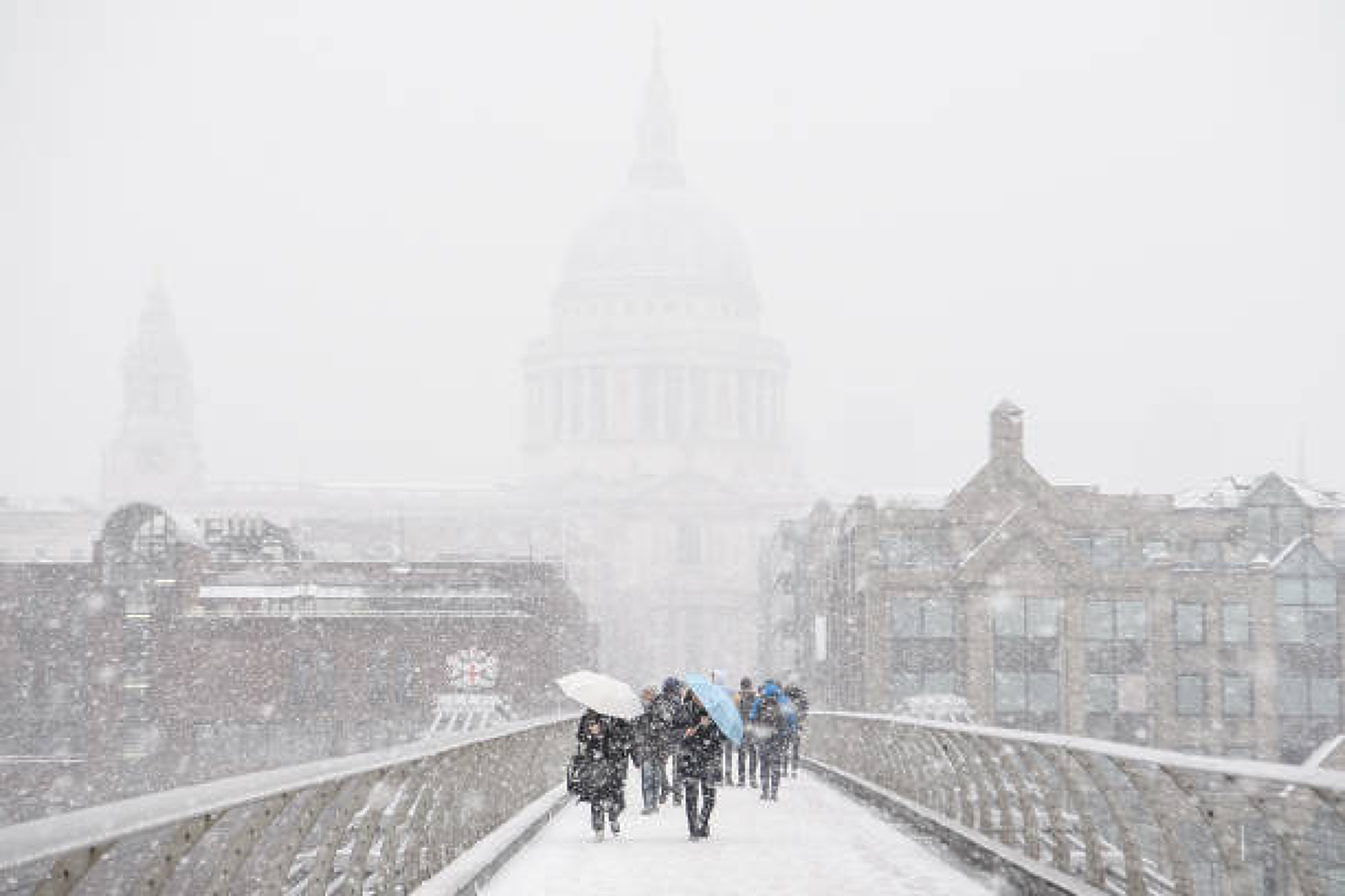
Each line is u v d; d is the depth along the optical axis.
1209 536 101.69
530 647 119.69
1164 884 15.43
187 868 10.10
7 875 7.24
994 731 21.89
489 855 21.03
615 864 22.38
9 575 118.12
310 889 13.41
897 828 29.14
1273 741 95.50
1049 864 19.70
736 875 20.98
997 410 98.81
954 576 93.94
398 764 15.55
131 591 118.00
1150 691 94.12
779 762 36.66
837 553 111.62
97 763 114.50
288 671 117.94
